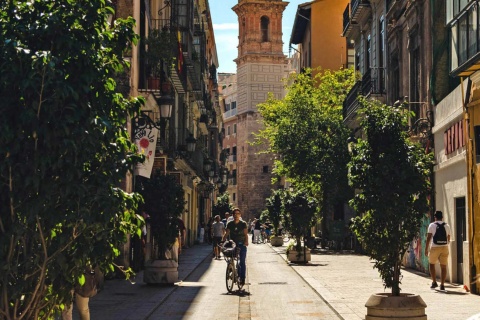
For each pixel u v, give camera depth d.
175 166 47.59
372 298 15.06
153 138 27.38
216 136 101.38
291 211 38.72
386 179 15.49
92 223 8.56
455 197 26.41
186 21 48.22
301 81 61.19
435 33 28.41
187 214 65.06
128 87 28.38
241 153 139.00
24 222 8.45
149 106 34.47
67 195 8.52
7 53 8.23
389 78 38.09
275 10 135.50
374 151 15.76
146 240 34.88
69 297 9.07
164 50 33.53
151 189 26.31
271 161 137.12
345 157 54.41
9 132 8.16
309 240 55.38
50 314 9.25
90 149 8.58
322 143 55.31
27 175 8.31
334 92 59.94
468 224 23.55
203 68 71.56
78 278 9.02
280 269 35.44
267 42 135.62
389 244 15.37
